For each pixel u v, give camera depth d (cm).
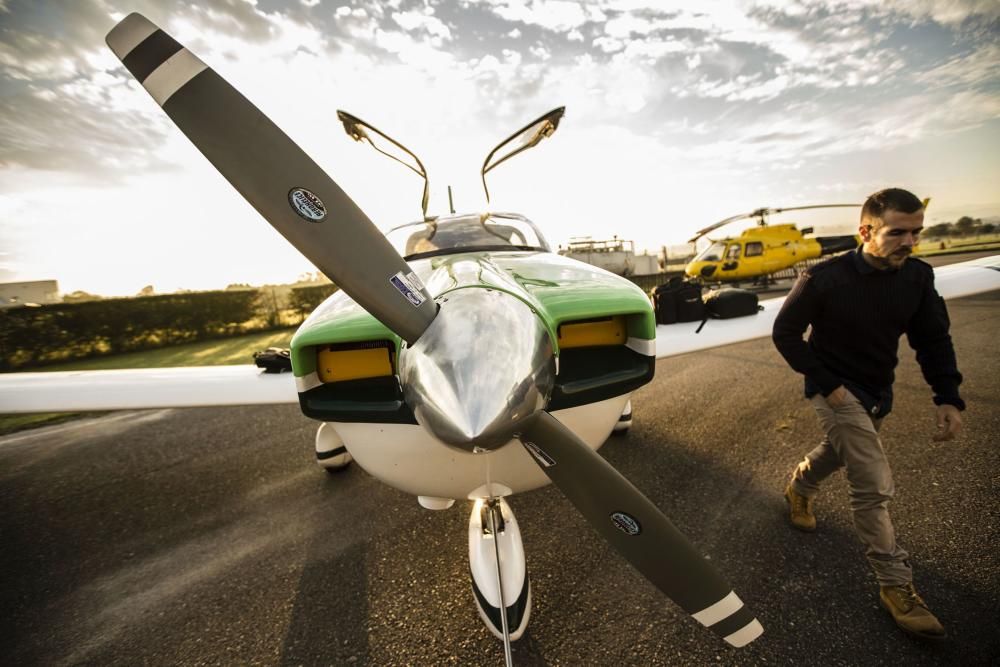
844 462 162
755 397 401
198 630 172
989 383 363
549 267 181
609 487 104
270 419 471
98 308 1008
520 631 149
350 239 102
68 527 262
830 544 190
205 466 346
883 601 151
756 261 1180
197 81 91
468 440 97
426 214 268
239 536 240
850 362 164
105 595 199
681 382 470
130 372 302
